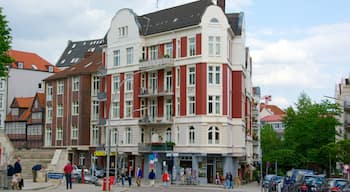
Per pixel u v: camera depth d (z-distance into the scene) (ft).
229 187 176.76
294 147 253.24
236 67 215.72
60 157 188.65
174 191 143.33
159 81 216.54
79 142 248.52
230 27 206.18
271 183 144.25
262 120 466.70
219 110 200.85
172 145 206.08
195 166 198.59
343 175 220.02
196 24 201.87
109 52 234.99
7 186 114.21
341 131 263.08
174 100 209.67
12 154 187.21
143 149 213.25
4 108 328.29
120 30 230.68
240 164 225.56
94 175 189.37
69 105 256.52
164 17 222.89
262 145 337.52
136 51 222.28
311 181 132.46
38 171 148.87
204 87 199.52
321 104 252.42
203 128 198.49
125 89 226.58
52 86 268.82
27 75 341.00
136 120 220.43
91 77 251.19
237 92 214.07
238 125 212.43
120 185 175.52
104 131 239.09
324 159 241.55
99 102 243.60
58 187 136.26
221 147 199.21
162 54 215.51
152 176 172.86
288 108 259.80
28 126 288.71
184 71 206.18
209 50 201.57
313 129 246.68
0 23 154.10
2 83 329.11
